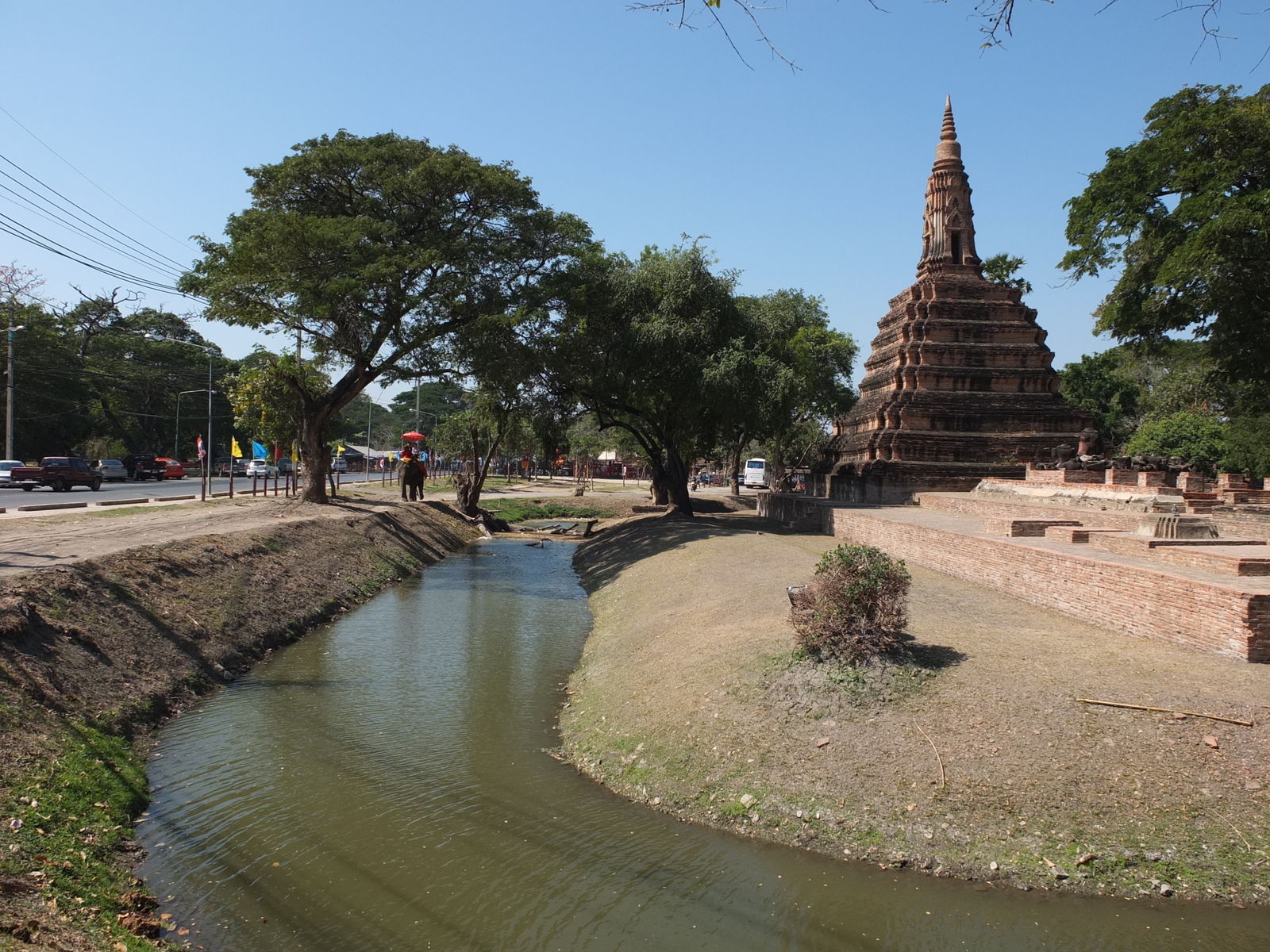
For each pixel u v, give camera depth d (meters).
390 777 11.12
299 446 36.28
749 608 16.03
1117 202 23.83
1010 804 8.77
